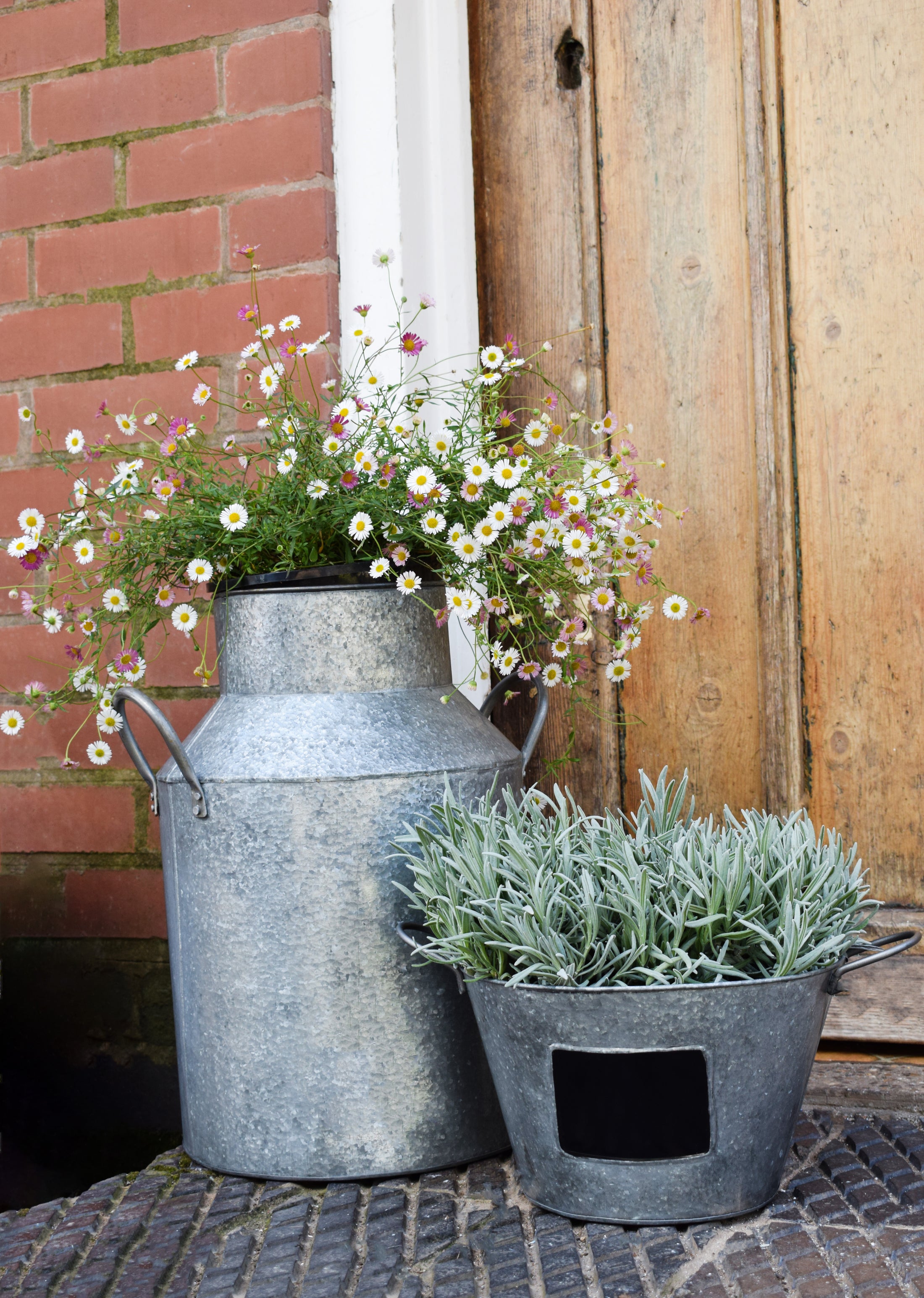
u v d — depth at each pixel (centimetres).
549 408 149
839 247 144
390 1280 94
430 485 112
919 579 141
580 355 155
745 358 148
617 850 106
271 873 111
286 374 146
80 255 158
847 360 143
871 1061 140
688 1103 96
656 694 152
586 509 125
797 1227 99
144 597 131
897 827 142
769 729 146
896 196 141
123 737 126
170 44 154
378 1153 112
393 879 111
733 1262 93
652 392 152
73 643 158
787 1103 100
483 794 117
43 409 160
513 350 129
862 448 143
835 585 144
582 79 154
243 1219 106
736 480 148
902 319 141
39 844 160
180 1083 123
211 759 115
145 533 125
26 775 161
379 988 111
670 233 151
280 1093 112
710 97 149
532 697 157
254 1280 95
